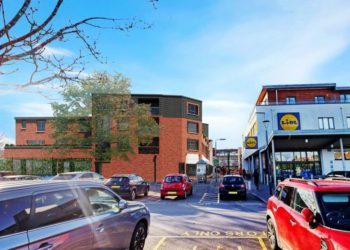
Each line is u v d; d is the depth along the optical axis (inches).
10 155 1595.7
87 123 1262.3
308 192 216.5
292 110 1408.7
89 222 194.9
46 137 1985.7
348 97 1583.4
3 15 143.4
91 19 160.4
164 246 305.0
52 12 144.4
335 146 1261.1
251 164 1918.1
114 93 1245.7
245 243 315.6
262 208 602.9
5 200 148.7
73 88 1192.8
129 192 769.6
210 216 498.6
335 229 178.1
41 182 178.4
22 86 153.8
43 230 160.4
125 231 236.4
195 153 1862.7
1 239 138.6
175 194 786.2
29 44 150.6
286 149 1338.6
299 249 209.5
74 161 1547.7
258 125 1407.5
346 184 221.0
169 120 1764.3
